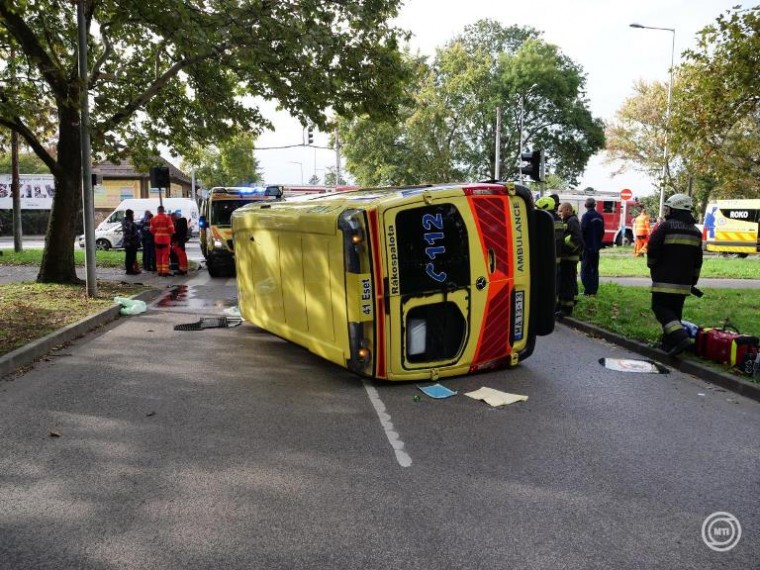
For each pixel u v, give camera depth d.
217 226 17.56
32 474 4.48
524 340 7.40
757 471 4.55
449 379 7.04
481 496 4.13
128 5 11.02
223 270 18.39
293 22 12.20
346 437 5.22
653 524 3.77
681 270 7.51
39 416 5.75
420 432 5.34
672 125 12.89
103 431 5.36
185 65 14.01
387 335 6.49
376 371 6.56
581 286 14.36
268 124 16.34
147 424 5.54
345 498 4.10
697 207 41.81
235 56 13.06
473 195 6.77
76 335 9.36
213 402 6.19
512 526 3.73
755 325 9.55
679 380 7.01
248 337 9.40
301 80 13.66
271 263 8.45
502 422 5.60
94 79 14.03
